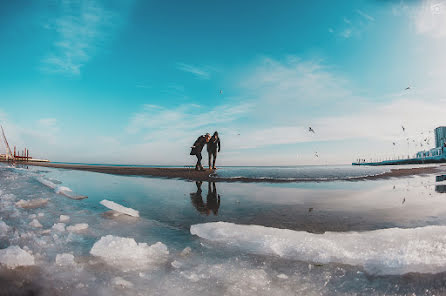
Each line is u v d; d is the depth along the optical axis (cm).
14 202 461
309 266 209
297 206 439
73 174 1277
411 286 173
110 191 646
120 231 304
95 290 168
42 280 177
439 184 736
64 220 349
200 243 265
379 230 286
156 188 706
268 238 266
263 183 821
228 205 456
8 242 248
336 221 338
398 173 1078
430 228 287
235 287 176
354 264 210
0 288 162
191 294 166
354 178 932
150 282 182
